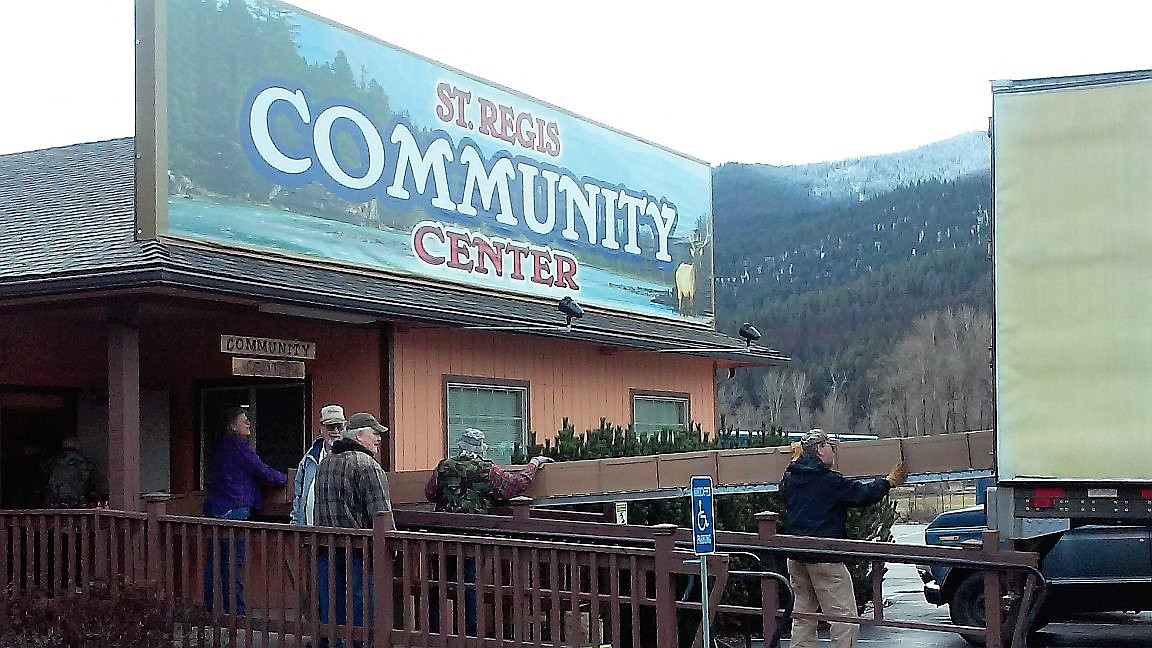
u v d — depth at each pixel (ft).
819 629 47.16
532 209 54.85
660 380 60.95
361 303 38.63
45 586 30.55
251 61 41.34
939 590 44.34
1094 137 27.09
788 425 249.34
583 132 59.16
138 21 38.04
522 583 25.26
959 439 33.86
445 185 49.70
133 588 27.35
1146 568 41.60
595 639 24.59
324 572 28.07
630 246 62.28
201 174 39.06
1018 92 27.68
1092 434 26.84
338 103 44.86
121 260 32.91
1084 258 27.07
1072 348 27.07
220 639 28.48
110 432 33.37
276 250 41.52
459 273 49.98
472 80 51.83
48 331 42.73
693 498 23.49
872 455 34.35
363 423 29.35
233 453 35.37
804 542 27.09
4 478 41.47
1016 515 27.25
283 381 44.04
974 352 234.58
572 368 53.78
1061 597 42.19
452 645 25.70
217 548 28.43
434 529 33.04
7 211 42.34
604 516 39.04
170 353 45.39
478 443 38.19
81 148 50.96
